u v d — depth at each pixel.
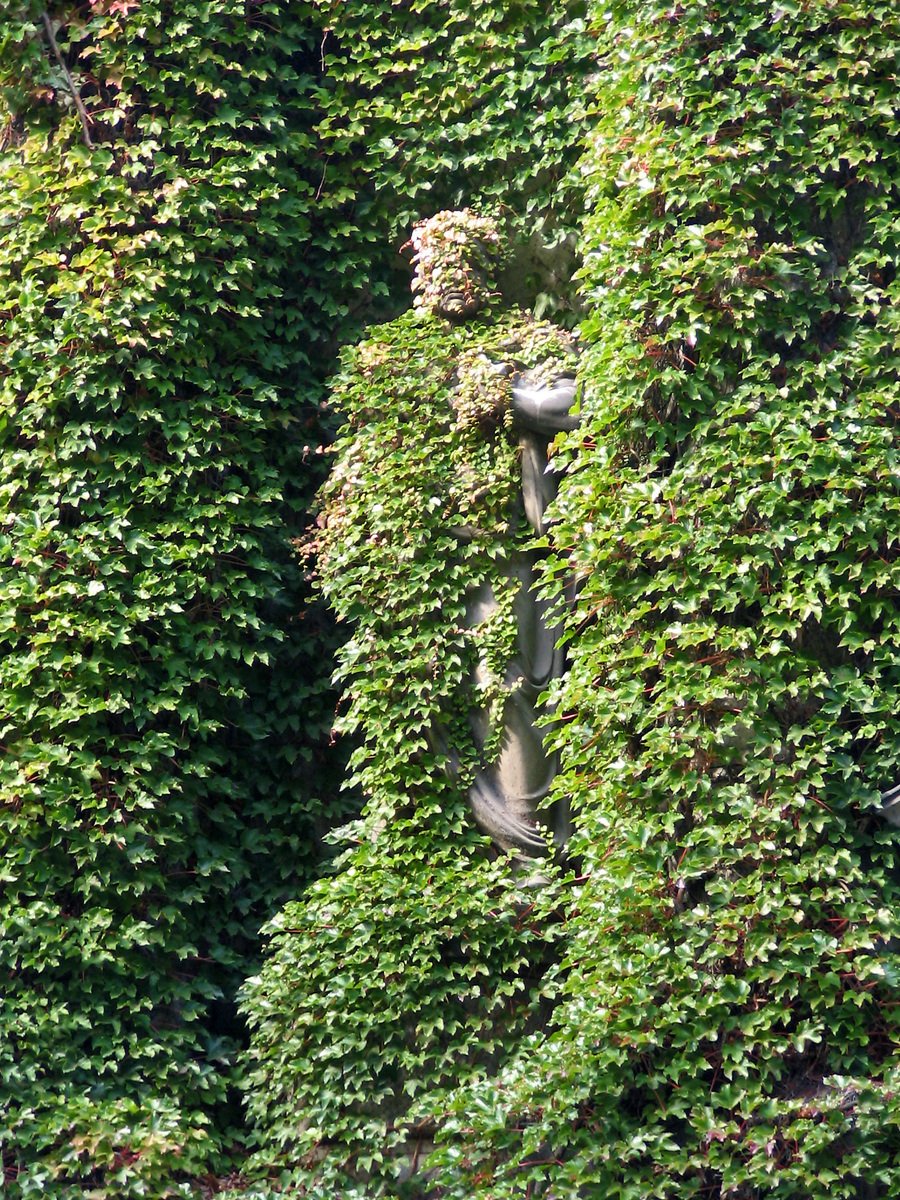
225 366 20.81
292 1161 18.14
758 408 16.94
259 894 20.20
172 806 19.34
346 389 20.14
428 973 18.14
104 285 19.86
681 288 17.12
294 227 21.41
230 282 20.53
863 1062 15.70
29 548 19.16
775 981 15.81
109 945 18.45
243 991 18.88
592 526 17.30
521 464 19.39
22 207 20.19
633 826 16.66
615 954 16.38
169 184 20.45
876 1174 15.25
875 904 16.11
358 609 19.55
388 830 19.05
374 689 19.20
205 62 21.06
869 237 17.41
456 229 20.20
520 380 19.45
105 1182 17.34
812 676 16.34
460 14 21.11
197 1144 18.03
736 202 17.31
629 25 18.16
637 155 17.58
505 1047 18.11
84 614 19.23
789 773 16.16
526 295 20.59
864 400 16.73
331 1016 18.09
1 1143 17.44
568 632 17.58
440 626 19.25
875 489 16.53
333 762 21.00
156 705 19.31
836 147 17.34
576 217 20.28
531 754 18.97
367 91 21.91
